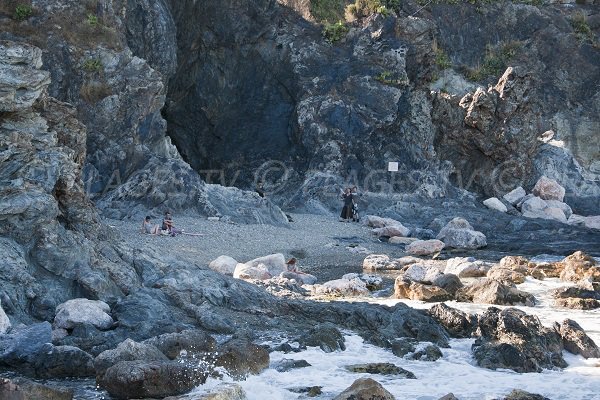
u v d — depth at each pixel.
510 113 50.44
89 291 17.89
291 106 50.53
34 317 16.72
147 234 33.66
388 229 39.81
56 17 39.78
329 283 23.80
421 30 51.28
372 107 49.50
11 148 18.17
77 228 19.77
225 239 34.19
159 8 44.53
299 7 53.06
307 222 41.72
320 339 15.83
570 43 63.81
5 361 14.08
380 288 25.55
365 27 51.50
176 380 12.45
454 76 59.97
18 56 18.84
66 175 19.53
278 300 18.92
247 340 14.79
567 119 61.78
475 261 28.81
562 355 15.65
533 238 40.31
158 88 41.25
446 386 13.27
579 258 29.12
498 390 13.05
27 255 17.59
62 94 39.12
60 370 13.94
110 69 40.12
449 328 17.20
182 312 17.58
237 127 50.34
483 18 63.16
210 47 49.66
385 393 11.85
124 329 15.89
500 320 16.33
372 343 16.33
